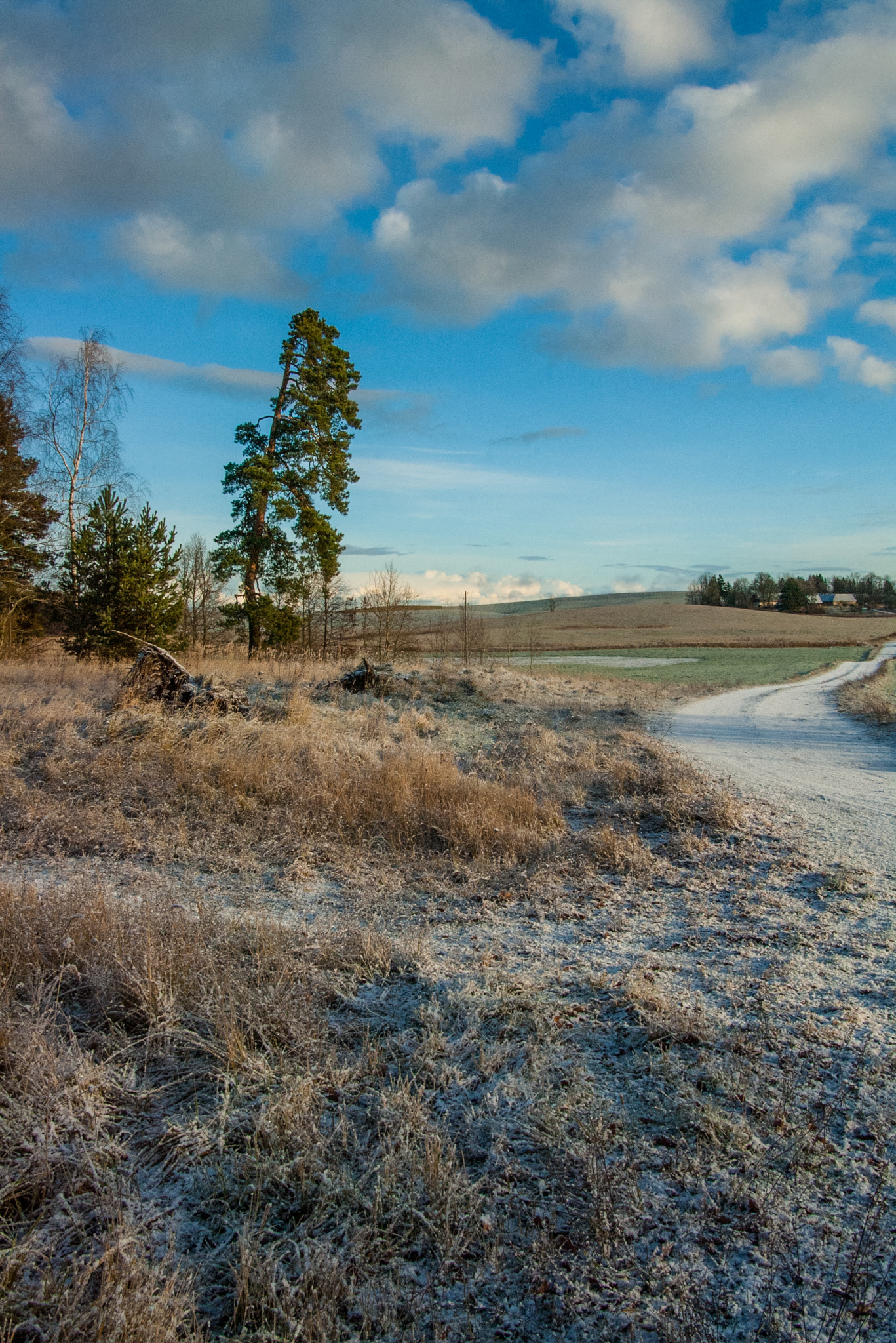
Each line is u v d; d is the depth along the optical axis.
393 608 30.83
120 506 20.42
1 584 20.95
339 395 26.89
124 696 11.33
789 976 3.99
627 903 5.32
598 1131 2.60
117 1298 1.84
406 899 5.39
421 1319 1.94
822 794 9.60
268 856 6.30
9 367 18.06
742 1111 2.78
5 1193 2.24
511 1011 3.51
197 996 3.45
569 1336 1.88
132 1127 2.69
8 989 3.44
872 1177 2.44
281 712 12.20
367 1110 2.77
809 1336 1.87
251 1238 2.16
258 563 25.84
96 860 6.07
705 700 25.38
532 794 8.14
